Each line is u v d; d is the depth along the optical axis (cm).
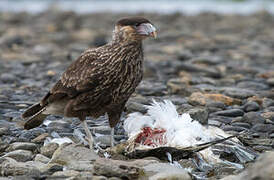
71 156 876
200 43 2505
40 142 1020
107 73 927
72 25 3209
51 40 2625
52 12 3819
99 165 797
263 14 3753
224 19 3581
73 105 945
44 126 1131
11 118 1210
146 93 1459
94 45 2438
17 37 2488
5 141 1023
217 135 948
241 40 2683
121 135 1056
